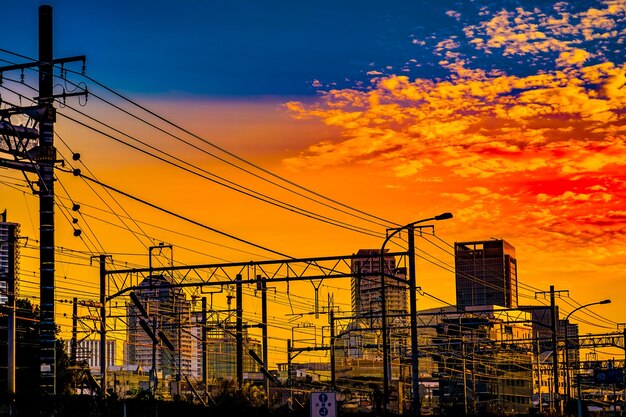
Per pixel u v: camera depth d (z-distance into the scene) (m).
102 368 59.91
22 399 51.47
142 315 66.00
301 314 77.88
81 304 62.09
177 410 65.38
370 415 70.06
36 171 49.88
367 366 135.62
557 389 94.06
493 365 150.38
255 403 87.75
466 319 131.62
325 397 33.84
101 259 60.44
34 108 50.69
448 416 92.12
